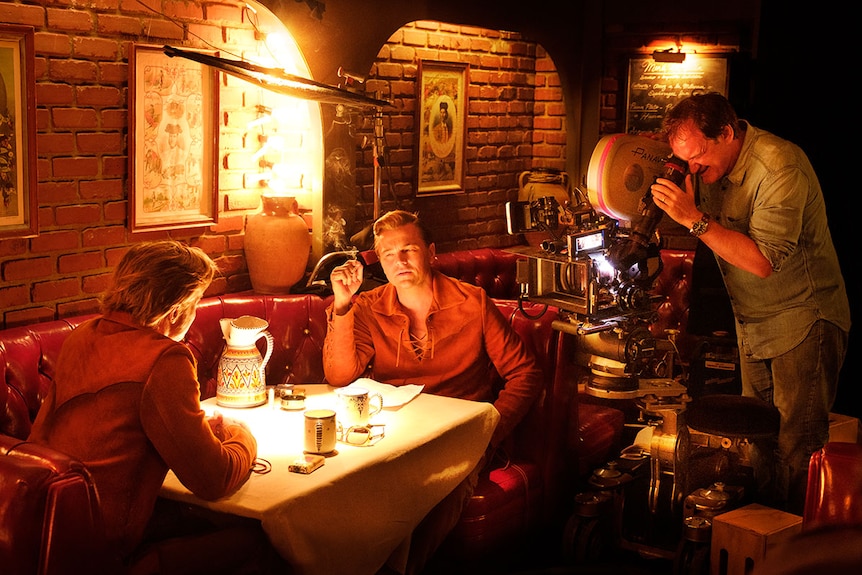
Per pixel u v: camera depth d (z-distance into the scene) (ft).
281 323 11.23
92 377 7.02
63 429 7.02
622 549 11.64
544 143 18.40
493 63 17.06
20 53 9.52
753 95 16.80
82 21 10.15
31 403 8.86
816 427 10.89
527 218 10.37
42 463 6.00
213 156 11.81
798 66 16.53
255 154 12.48
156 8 10.91
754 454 11.42
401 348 10.44
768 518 9.87
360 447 8.23
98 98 10.43
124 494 6.88
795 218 10.05
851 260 16.88
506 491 10.44
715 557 9.87
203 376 10.61
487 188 17.39
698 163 10.25
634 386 10.37
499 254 15.78
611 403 13.76
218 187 11.94
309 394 9.93
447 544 10.32
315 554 7.35
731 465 11.56
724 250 9.94
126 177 10.86
